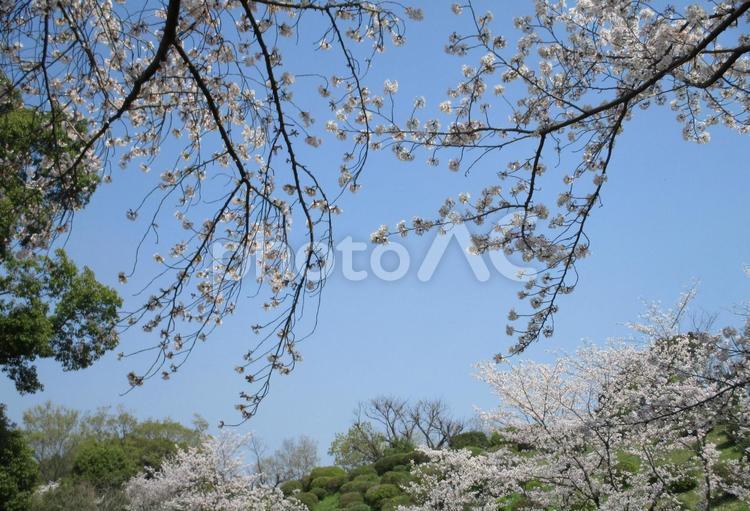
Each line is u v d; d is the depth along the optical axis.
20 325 15.73
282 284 5.65
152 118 5.36
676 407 7.80
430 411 35.53
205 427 38.19
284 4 4.41
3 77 4.49
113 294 17.27
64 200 4.61
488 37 5.34
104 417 38.84
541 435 10.65
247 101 4.91
